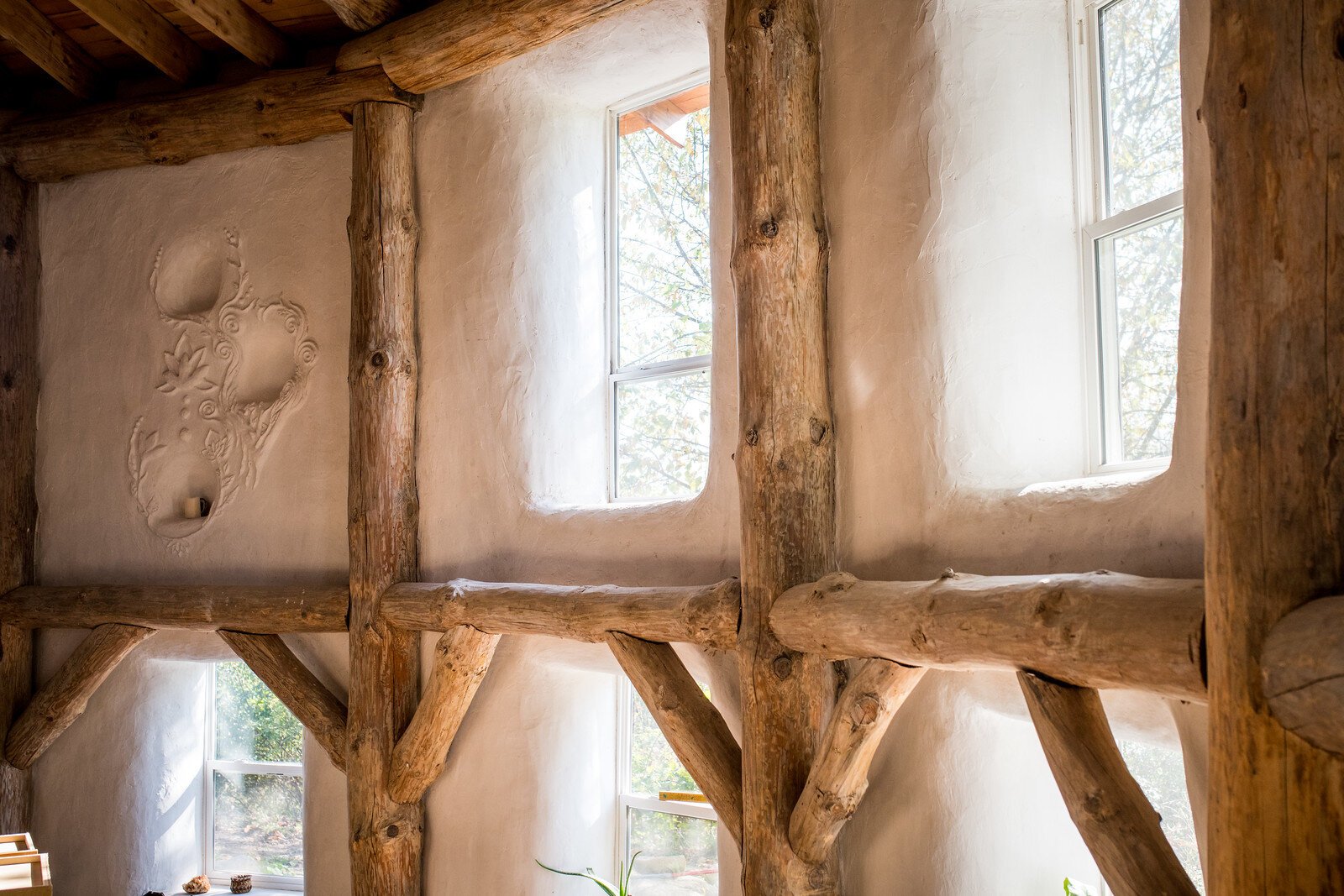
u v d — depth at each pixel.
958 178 3.23
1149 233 3.08
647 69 4.55
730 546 3.76
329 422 5.20
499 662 4.63
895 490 3.26
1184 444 2.52
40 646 5.84
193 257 5.71
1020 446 3.25
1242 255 1.83
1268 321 1.80
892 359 3.28
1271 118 1.79
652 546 4.04
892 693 2.91
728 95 3.57
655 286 4.68
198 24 5.48
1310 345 1.76
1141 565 2.61
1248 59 1.83
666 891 4.64
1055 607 2.34
